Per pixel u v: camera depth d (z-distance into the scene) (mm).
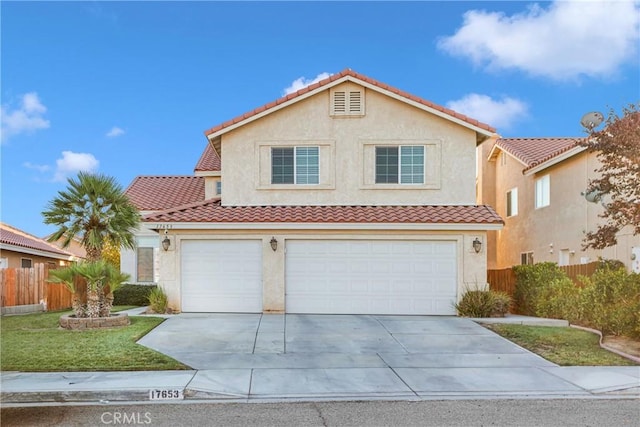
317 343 11727
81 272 13312
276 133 17438
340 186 17328
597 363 9906
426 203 17234
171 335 12367
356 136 17375
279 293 16094
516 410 7168
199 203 17750
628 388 8219
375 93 17453
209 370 9234
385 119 17391
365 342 11859
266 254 16172
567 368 9539
